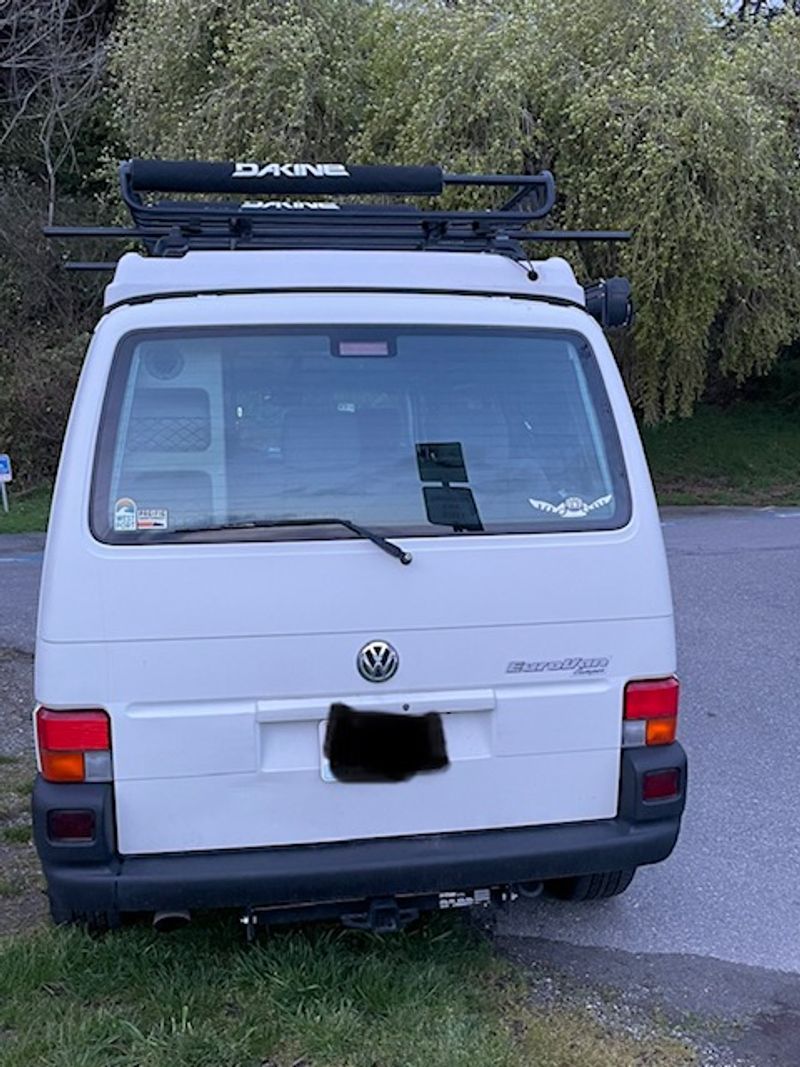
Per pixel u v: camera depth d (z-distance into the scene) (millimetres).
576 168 16891
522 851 3404
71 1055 3203
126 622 3178
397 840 3408
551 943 4078
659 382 18766
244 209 4113
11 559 13461
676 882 4602
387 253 3639
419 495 3381
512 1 17438
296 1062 3244
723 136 16094
